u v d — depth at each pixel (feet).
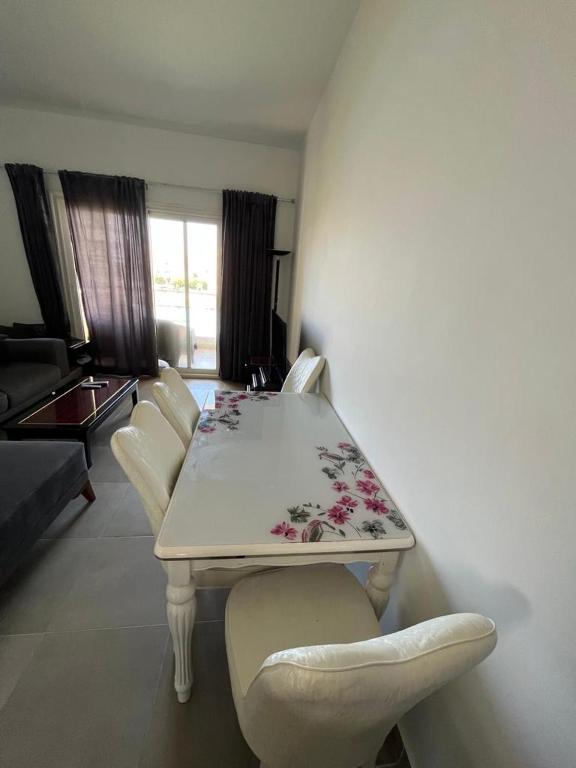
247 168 10.89
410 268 2.97
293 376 6.99
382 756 2.91
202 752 2.93
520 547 1.70
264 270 11.76
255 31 5.79
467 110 2.18
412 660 1.40
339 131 5.71
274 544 2.58
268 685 1.38
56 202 10.55
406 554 2.91
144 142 10.20
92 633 3.82
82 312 11.93
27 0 5.45
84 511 5.73
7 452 5.04
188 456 3.74
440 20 2.56
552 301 1.51
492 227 1.92
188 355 13.30
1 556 3.73
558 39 1.48
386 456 3.40
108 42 6.35
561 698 1.48
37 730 3.01
